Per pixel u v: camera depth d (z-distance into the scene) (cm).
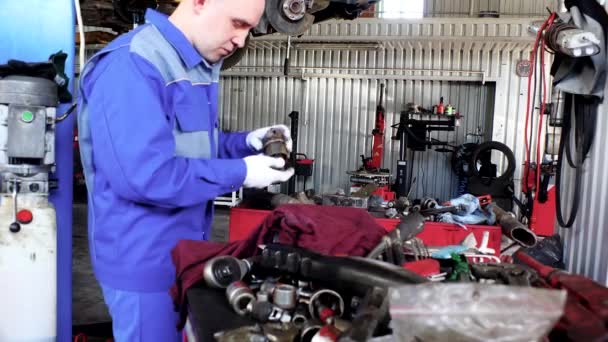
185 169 135
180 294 115
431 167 724
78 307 345
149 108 131
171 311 150
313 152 758
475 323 62
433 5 693
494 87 702
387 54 718
